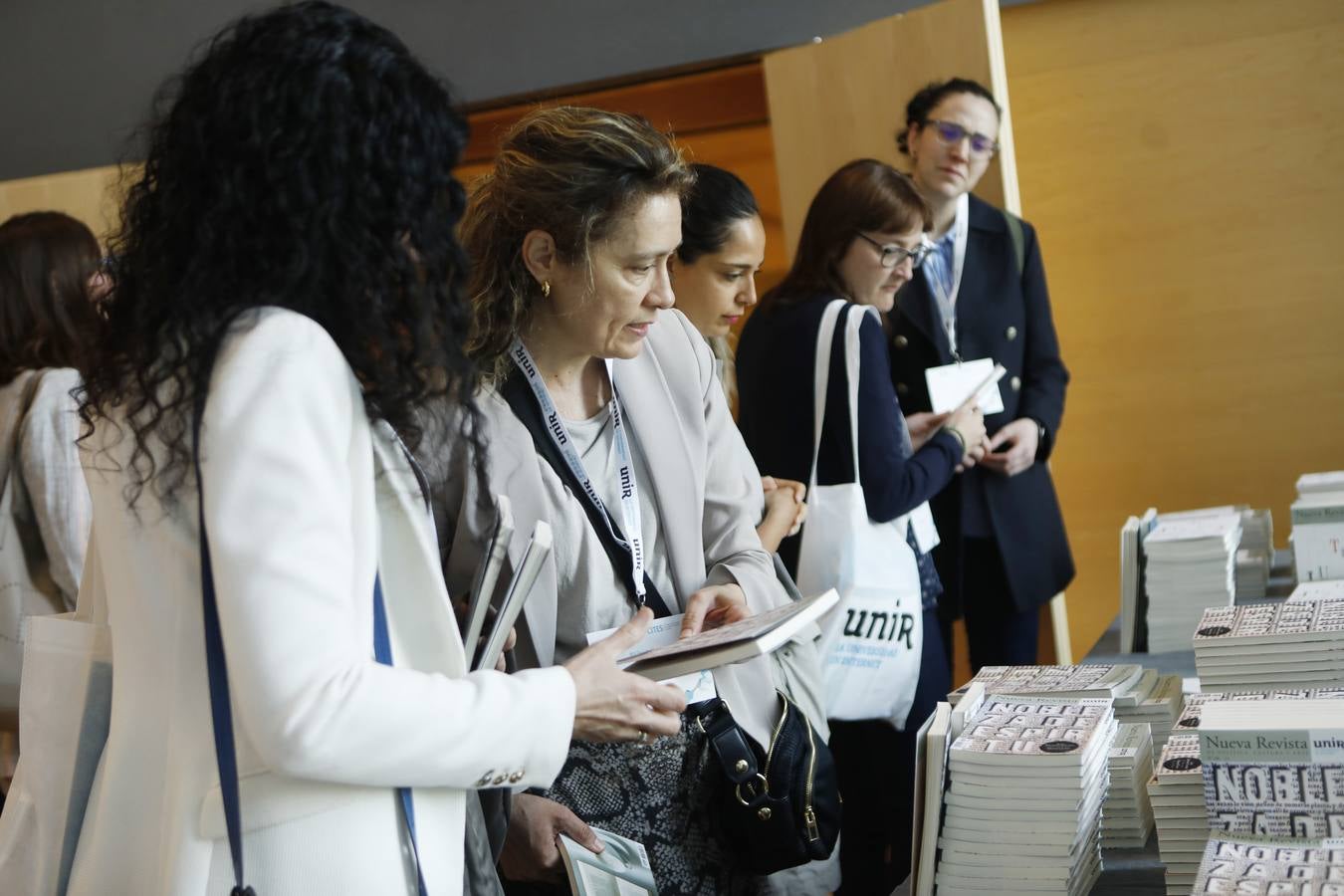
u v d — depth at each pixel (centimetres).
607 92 527
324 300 113
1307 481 288
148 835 119
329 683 106
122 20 546
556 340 179
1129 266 495
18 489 242
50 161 561
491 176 177
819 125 440
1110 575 510
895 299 353
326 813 113
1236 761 144
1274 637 185
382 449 121
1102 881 158
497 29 523
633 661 156
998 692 188
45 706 126
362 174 111
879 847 277
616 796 171
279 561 105
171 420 111
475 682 119
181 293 110
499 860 168
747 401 272
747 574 187
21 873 125
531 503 169
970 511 350
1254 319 483
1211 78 477
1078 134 495
